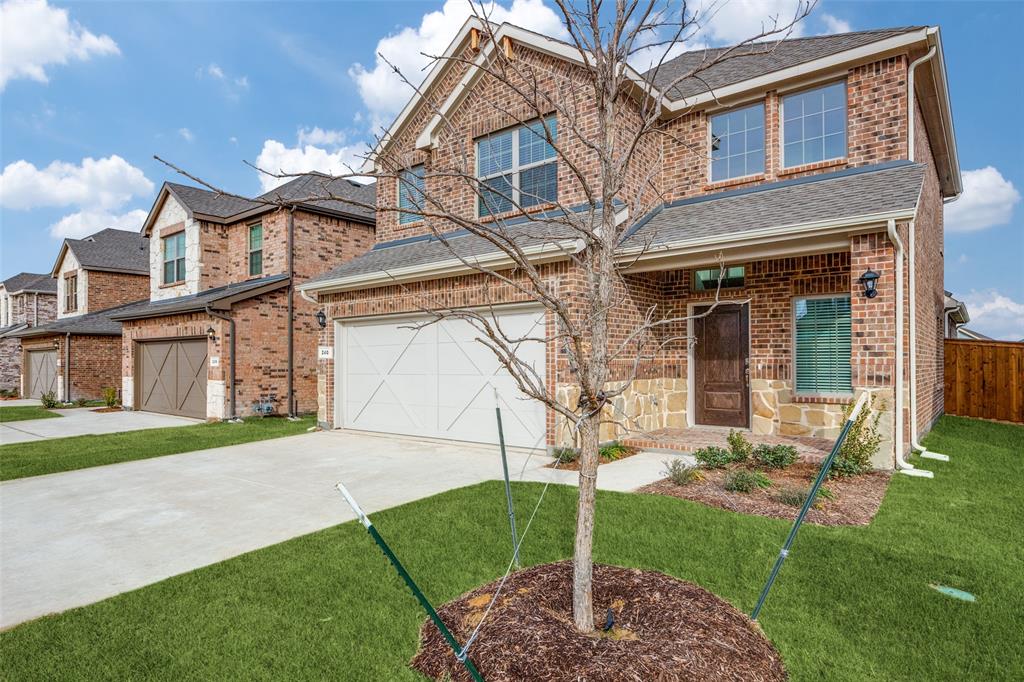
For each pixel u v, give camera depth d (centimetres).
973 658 299
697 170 1022
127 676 292
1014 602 354
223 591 391
